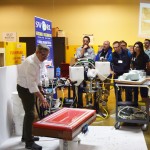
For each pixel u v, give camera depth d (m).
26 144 3.20
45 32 5.00
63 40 7.93
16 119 3.64
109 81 4.95
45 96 4.01
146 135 3.71
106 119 4.51
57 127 2.66
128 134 3.74
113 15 8.33
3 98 3.39
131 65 5.20
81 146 3.29
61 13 8.52
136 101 4.74
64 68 5.27
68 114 3.16
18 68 3.17
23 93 3.11
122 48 5.39
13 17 8.73
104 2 8.34
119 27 8.34
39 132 2.76
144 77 4.33
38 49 2.98
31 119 3.15
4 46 3.75
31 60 3.00
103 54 5.85
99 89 4.67
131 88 4.87
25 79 3.07
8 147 3.26
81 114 3.16
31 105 3.14
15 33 8.77
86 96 4.88
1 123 3.34
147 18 8.14
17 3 8.67
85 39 5.92
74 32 8.54
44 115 4.10
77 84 4.42
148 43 5.79
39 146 3.17
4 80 3.42
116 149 3.19
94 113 3.32
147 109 3.91
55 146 3.32
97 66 4.51
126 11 8.26
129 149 3.19
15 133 3.70
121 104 4.37
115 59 5.25
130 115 4.04
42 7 8.58
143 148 3.22
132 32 8.29
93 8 8.40
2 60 3.72
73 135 2.66
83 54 5.87
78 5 8.45
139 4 8.16
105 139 3.54
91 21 8.44
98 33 8.45
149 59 5.15
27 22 8.69
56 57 7.97
